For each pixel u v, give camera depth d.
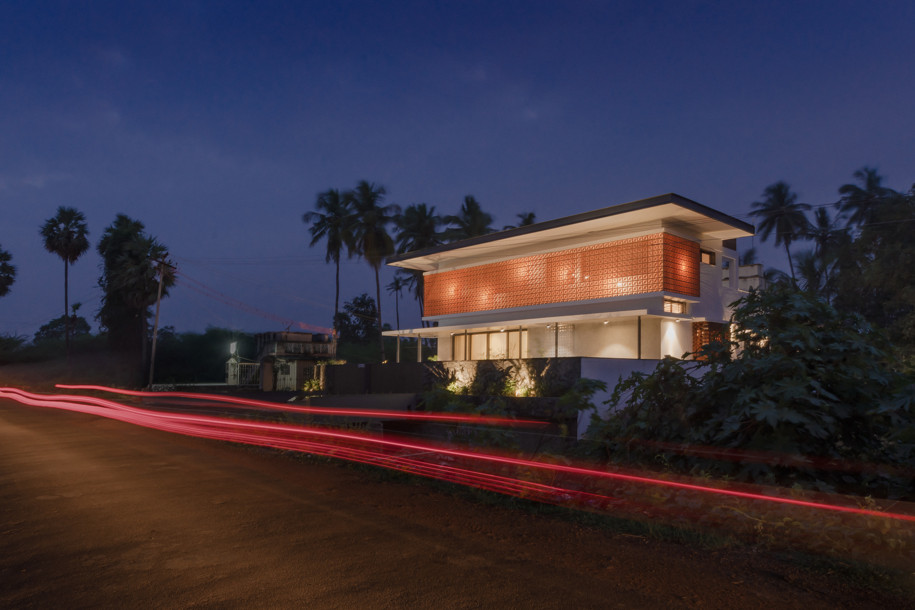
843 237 50.88
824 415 5.95
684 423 6.88
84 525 6.20
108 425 18.81
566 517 6.24
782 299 7.02
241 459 10.98
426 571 4.56
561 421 13.70
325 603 3.94
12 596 4.18
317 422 15.07
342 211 49.75
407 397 17.55
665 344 18.77
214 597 4.09
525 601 3.92
